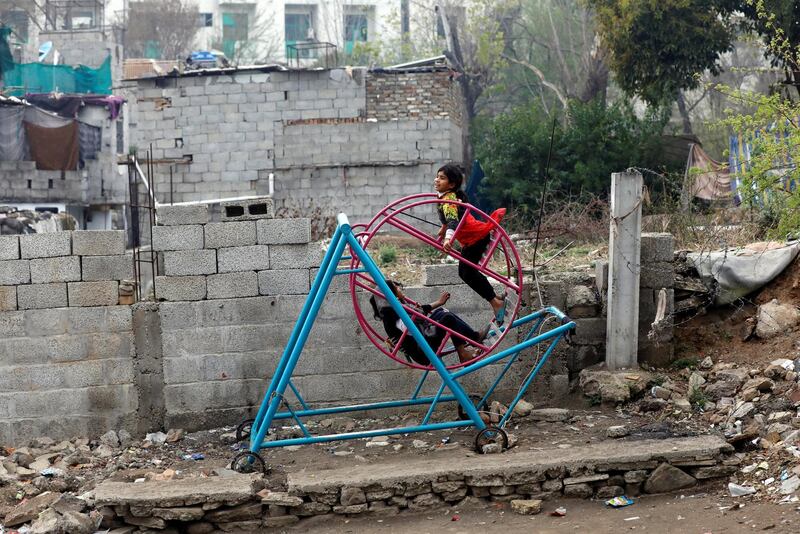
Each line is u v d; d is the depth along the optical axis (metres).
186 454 8.50
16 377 8.97
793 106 10.24
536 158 24.77
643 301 9.34
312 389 9.19
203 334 9.09
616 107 25.22
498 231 7.88
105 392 9.02
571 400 9.27
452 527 6.79
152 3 54.72
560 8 41.31
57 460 8.53
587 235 15.06
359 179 23.33
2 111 28.36
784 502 6.42
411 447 8.25
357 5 53.78
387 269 13.00
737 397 8.37
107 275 9.03
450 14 39.00
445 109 23.20
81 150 31.67
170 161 23.48
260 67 23.06
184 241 9.06
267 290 9.12
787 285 9.38
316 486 7.10
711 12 22.41
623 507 6.95
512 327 8.52
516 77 42.66
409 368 9.24
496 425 8.62
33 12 51.59
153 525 7.00
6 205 28.09
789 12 20.00
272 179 23.19
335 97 23.28
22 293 8.97
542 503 7.12
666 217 13.02
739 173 10.13
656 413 8.58
